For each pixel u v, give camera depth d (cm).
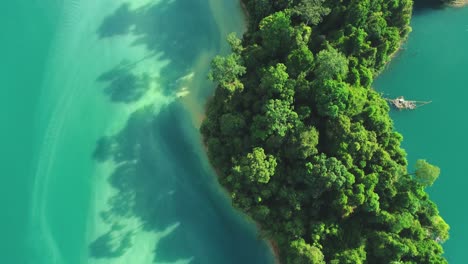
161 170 8862
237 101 8462
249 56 8719
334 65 7931
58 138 8950
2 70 9375
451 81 10131
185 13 10019
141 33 9794
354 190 7738
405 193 7925
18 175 8681
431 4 10719
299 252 7575
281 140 7931
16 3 9869
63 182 8662
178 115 9231
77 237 8338
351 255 7556
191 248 8475
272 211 8125
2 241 8250
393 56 10219
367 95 8644
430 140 9681
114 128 9056
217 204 8762
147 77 9456
